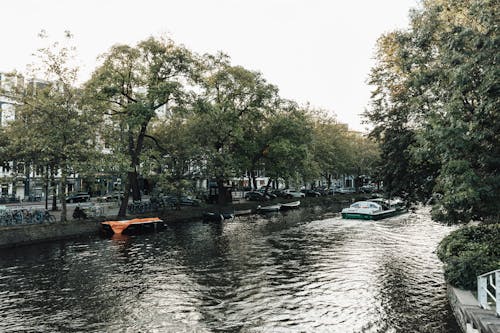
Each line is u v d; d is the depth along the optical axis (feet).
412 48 58.44
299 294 51.75
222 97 144.46
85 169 92.27
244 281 58.03
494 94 40.70
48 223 92.89
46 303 49.11
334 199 217.36
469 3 47.14
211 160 129.59
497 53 39.17
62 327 41.63
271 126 155.53
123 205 110.73
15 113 94.89
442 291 51.60
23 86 92.22
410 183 73.41
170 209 131.95
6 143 99.66
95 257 74.59
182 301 49.57
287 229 110.73
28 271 64.49
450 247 50.06
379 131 78.02
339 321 42.34
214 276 60.90
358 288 53.98
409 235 99.81
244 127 149.38
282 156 155.33
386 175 74.84
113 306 47.96
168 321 43.09
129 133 112.37
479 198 38.88
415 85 53.52
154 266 67.36
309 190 236.22
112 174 125.08
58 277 60.95
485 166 41.73
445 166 41.96
